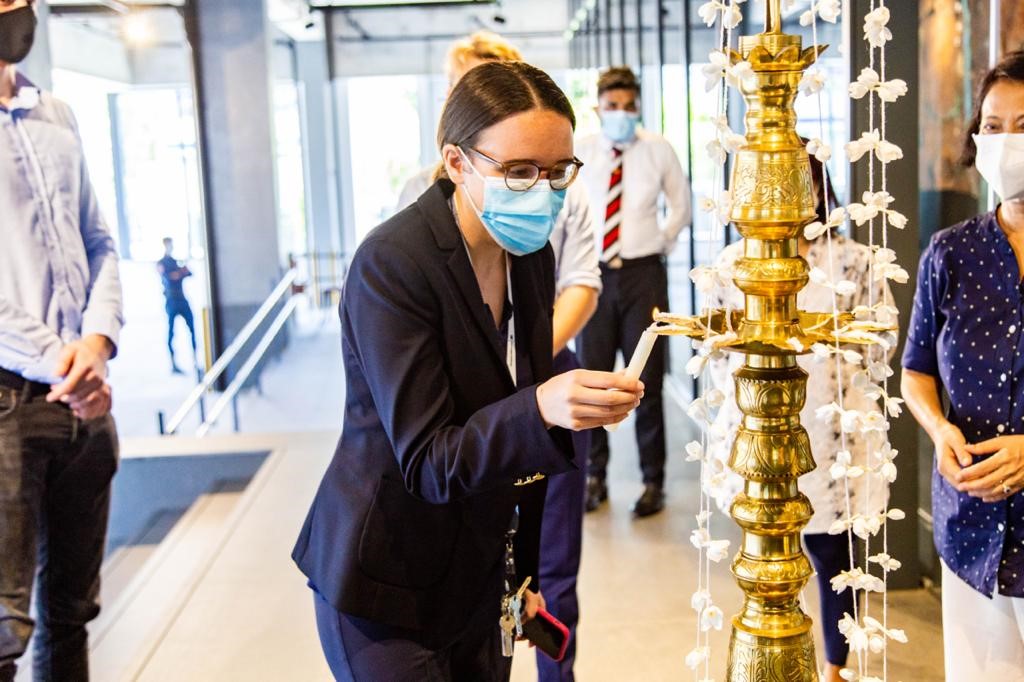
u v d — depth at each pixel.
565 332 2.73
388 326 1.45
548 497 2.68
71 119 2.70
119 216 8.48
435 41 14.37
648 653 3.49
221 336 9.52
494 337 1.53
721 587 4.00
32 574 2.47
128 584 4.56
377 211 14.99
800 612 1.22
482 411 1.37
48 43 6.52
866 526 1.16
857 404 2.67
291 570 4.36
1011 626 2.14
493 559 1.69
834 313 1.11
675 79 7.00
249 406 8.84
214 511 5.51
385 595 1.60
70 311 2.61
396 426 1.44
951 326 2.17
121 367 8.67
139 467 5.93
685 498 5.17
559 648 1.92
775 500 1.19
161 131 8.84
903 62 3.48
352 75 14.51
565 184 1.51
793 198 1.11
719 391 1.19
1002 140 1.97
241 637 3.74
